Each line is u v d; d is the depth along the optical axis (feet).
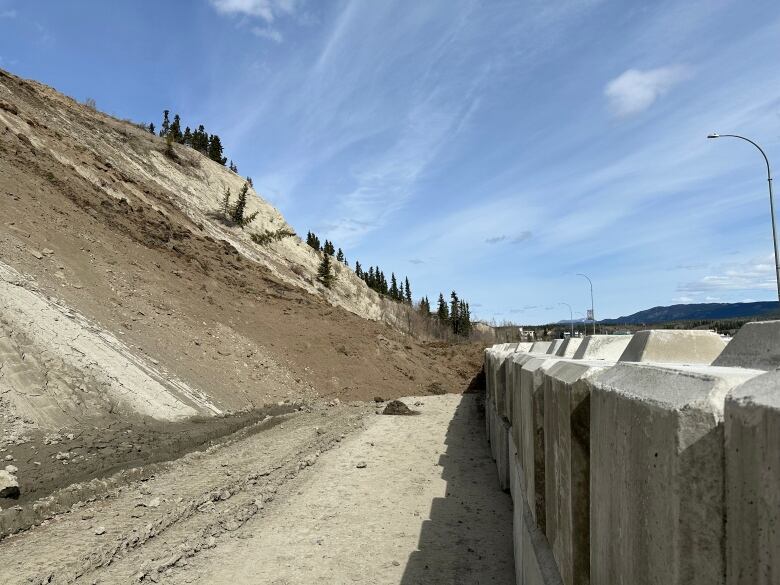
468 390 86.48
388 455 34.86
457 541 20.63
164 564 17.80
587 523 7.63
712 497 3.91
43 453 26.78
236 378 53.57
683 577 4.06
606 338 12.87
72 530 20.24
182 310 57.77
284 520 22.79
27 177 59.06
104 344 39.99
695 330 8.75
